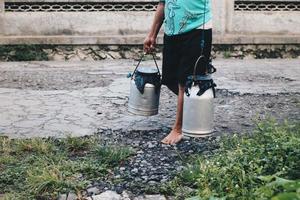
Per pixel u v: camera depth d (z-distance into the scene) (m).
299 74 8.50
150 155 5.27
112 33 9.34
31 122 6.09
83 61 9.23
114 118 6.29
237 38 9.45
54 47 9.21
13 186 4.66
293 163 4.57
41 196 4.52
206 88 5.23
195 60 5.40
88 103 6.81
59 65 8.87
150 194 4.59
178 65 5.57
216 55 9.54
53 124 6.05
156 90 5.70
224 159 4.74
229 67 8.88
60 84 7.65
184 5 5.38
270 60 9.51
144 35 9.38
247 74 8.43
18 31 9.18
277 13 9.59
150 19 9.38
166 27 5.54
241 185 4.33
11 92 7.21
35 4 9.18
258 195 4.04
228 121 6.26
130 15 9.34
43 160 5.02
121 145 5.48
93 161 5.04
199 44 5.39
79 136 5.71
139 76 5.67
